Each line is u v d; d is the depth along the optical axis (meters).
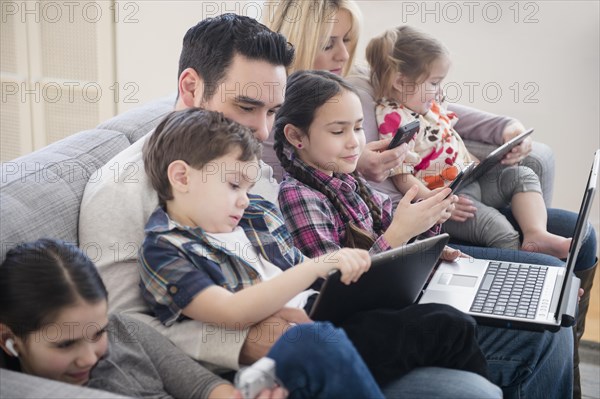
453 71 3.95
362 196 2.24
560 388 2.13
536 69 3.85
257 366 1.26
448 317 1.63
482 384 1.57
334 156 2.10
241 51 1.88
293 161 2.13
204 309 1.56
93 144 2.00
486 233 2.62
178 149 1.65
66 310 1.40
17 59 3.64
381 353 1.59
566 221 2.70
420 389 1.53
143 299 1.67
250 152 1.68
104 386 1.44
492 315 1.85
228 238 1.70
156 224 1.64
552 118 3.90
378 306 1.68
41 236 1.62
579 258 2.54
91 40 3.59
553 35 3.79
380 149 2.51
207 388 1.46
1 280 1.41
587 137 3.87
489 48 3.87
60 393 1.27
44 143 3.74
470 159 2.92
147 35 3.62
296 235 2.00
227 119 1.72
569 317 1.86
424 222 2.01
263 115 1.94
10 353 1.44
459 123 3.05
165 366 1.51
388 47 2.75
